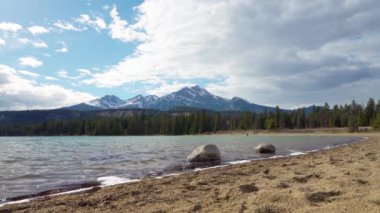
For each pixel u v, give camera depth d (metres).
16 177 19.33
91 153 39.62
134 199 11.81
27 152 42.47
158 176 19.44
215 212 9.34
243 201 10.44
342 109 157.62
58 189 15.32
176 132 166.00
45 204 11.55
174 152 40.09
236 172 18.75
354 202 9.42
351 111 155.00
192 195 12.18
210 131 166.50
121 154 37.38
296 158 26.92
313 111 165.88
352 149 33.22
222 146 52.41
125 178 18.75
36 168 23.83
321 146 49.22
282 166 20.75
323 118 158.75
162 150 44.19
